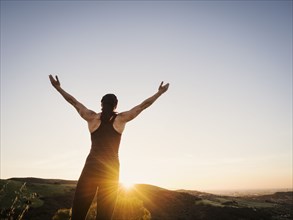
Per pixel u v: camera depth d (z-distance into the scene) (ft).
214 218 184.55
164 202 222.69
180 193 257.14
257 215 205.36
